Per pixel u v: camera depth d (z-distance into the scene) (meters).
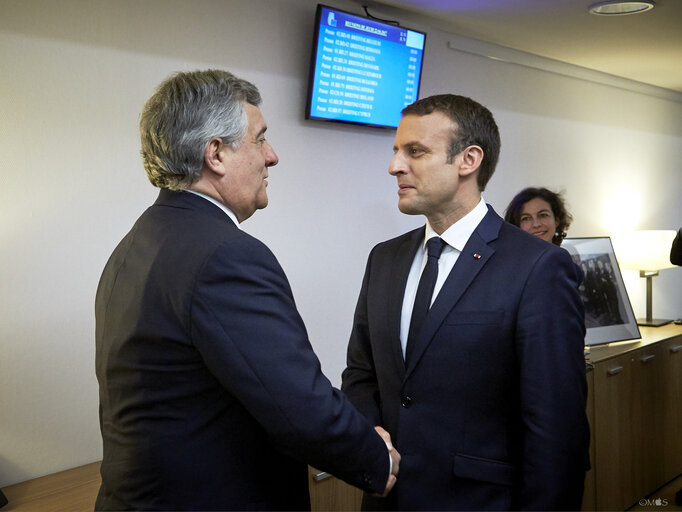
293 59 2.57
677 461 3.40
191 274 1.02
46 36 1.92
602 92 4.20
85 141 2.02
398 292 1.39
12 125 1.86
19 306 1.90
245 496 1.08
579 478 1.21
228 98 1.15
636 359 3.03
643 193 4.65
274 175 2.54
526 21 2.95
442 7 2.76
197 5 2.26
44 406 1.97
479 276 1.28
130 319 1.07
